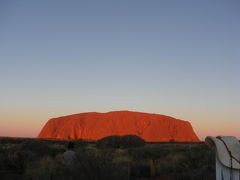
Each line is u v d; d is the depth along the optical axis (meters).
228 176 4.00
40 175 10.70
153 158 18.94
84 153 9.40
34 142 23.34
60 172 10.36
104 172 9.19
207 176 10.52
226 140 4.29
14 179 11.91
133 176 12.87
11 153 17.11
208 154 14.64
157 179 12.12
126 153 22.06
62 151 23.59
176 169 12.94
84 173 9.08
